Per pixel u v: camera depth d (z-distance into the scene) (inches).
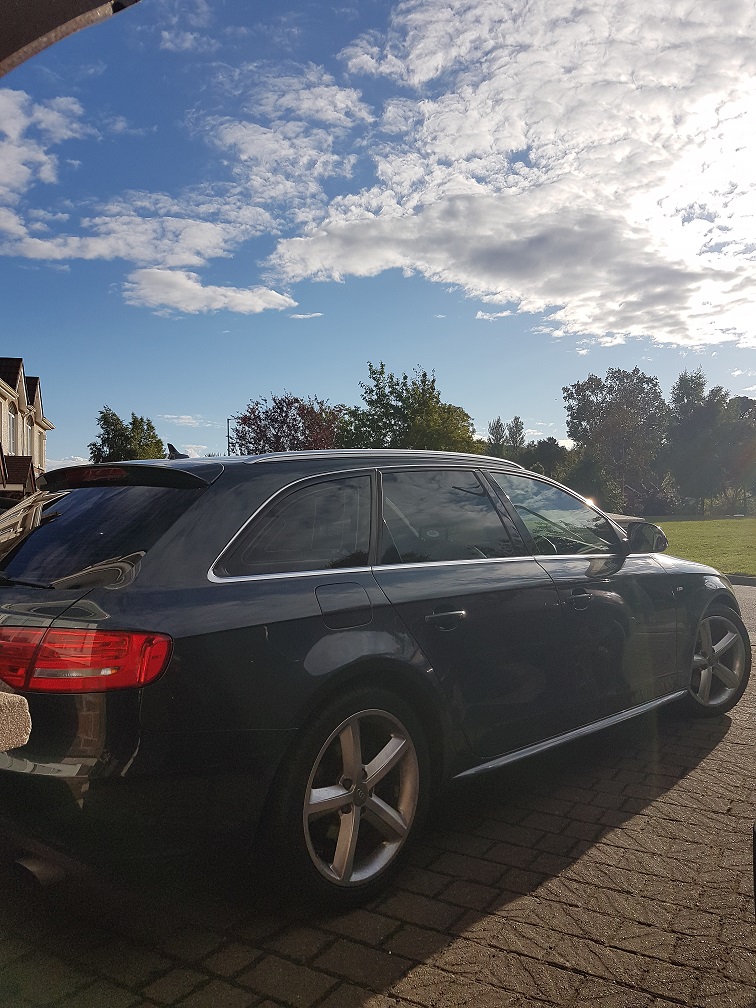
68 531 124.4
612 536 191.6
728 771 178.1
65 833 101.4
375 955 108.8
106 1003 98.0
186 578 113.9
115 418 2273.6
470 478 165.3
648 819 152.9
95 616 104.8
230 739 108.7
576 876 130.6
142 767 102.2
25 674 104.3
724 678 217.8
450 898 124.1
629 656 181.8
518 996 100.0
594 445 3882.9
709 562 724.0
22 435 1560.0
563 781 173.2
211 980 102.9
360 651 123.9
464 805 160.9
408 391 1509.6
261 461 134.5
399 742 129.5
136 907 120.9
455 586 143.9
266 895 125.0
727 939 112.0
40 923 116.2
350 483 141.8
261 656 113.2
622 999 99.3
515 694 151.3
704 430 3991.1
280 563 124.7
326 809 118.6
